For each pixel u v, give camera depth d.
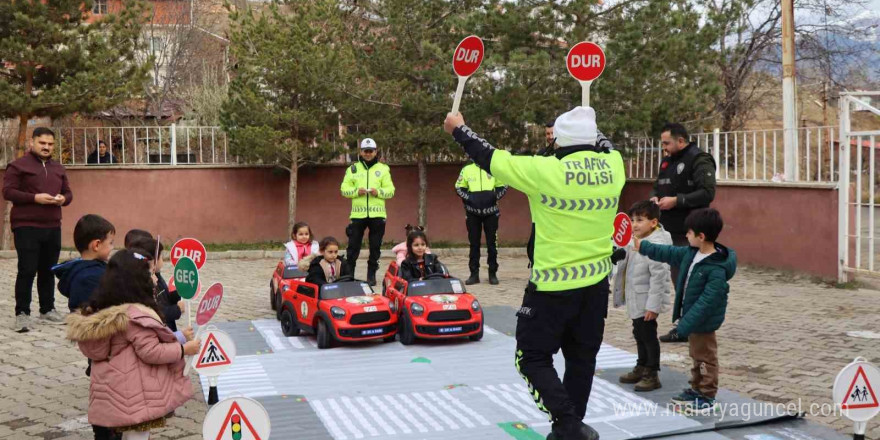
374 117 17.84
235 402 4.32
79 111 17.22
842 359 7.86
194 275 5.80
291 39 17.03
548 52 17.22
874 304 10.85
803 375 7.30
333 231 18.89
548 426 5.84
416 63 17.59
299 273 10.58
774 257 14.04
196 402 6.66
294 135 17.75
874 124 25.17
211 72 26.86
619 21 17.31
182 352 4.64
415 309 8.77
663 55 16.11
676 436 5.66
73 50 16.52
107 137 18.27
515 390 6.86
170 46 30.66
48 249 10.03
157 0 31.12
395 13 17.02
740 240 14.85
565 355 5.07
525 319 4.85
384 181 13.02
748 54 22.47
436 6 17.59
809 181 13.37
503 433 5.68
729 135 16.14
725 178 15.33
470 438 5.57
